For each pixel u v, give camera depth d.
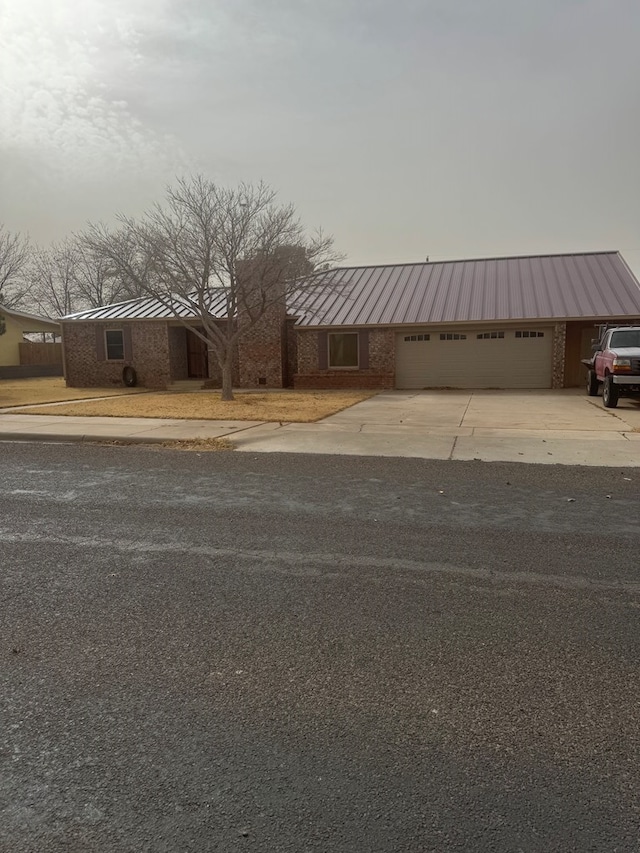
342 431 11.43
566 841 1.96
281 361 23.64
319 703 2.74
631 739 2.49
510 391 20.89
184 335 25.89
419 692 2.83
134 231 23.08
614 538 5.07
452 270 26.41
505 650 3.22
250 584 4.10
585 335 22.55
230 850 1.93
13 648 3.24
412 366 23.08
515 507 6.10
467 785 2.22
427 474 7.73
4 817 2.06
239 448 9.82
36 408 15.16
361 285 26.17
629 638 3.35
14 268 33.94
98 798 2.15
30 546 4.90
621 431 11.00
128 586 4.07
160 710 2.69
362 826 2.02
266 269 16.97
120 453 9.48
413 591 3.98
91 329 24.92
